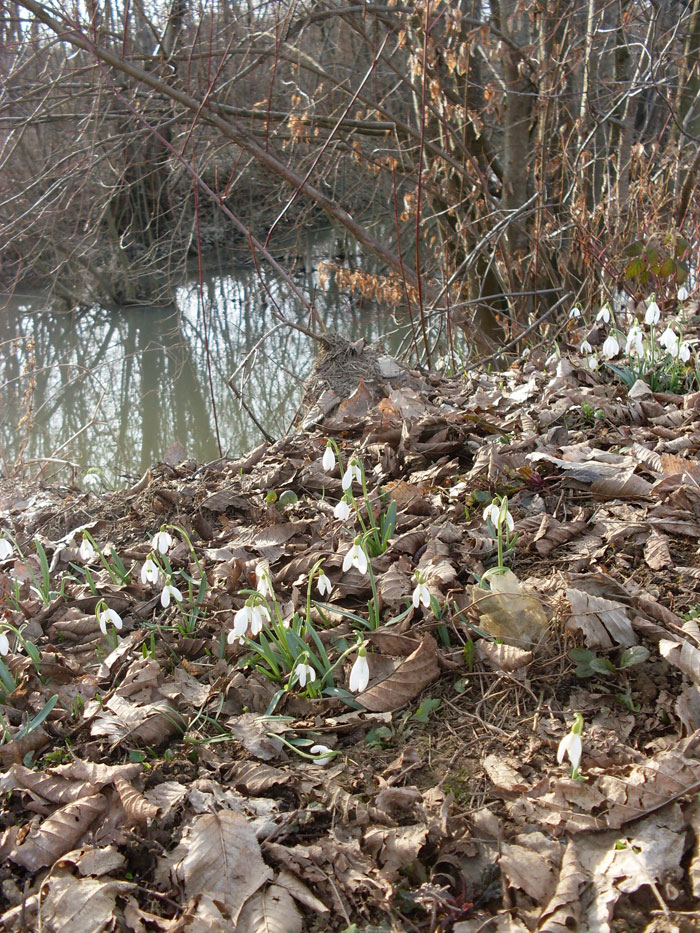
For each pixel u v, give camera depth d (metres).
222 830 2.02
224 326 13.65
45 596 3.13
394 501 3.07
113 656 2.75
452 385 5.02
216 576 3.15
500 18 8.51
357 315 12.43
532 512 3.18
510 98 8.59
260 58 7.89
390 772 2.21
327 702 2.47
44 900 1.93
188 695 2.57
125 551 3.43
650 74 7.64
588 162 7.86
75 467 5.96
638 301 6.11
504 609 2.56
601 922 1.75
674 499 3.01
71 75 7.84
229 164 12.88
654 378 4.21
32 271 13.23
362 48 10.23
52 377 12.05
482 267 9.49
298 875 1.94
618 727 2.24
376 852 1.98
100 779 2.21
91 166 8.30
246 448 9.64
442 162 9.20
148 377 11.98
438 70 8.00
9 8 8.30
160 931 1.85
